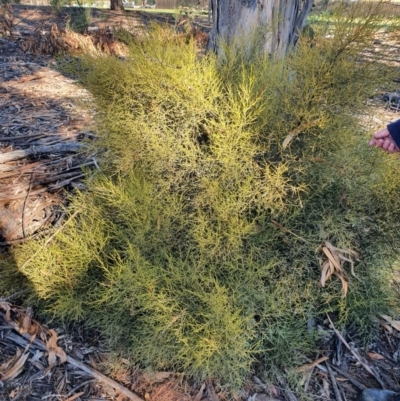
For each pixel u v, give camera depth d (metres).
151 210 1.63
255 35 1.74
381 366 1.67
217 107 1.52
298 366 1.64
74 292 1.71
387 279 1.82
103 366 1.61
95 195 1.88
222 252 1.59
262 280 1.65
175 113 1.61
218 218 1.57
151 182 1.70
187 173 1.67
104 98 1.65
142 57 1.57
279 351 1.62
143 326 1.64
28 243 1.92
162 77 1.52
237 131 1.48
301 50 1.59
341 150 1.55
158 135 1.62
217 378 1.55
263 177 1.60
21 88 3.84
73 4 9.04
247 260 1.58
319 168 1.57
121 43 4.77
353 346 1.75
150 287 1.52
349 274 1.72
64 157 2.59
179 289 1.61
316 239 1.64
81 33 6.00
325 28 1.58
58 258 1.77
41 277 1.74
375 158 1.66
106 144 1.74
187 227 1.66
